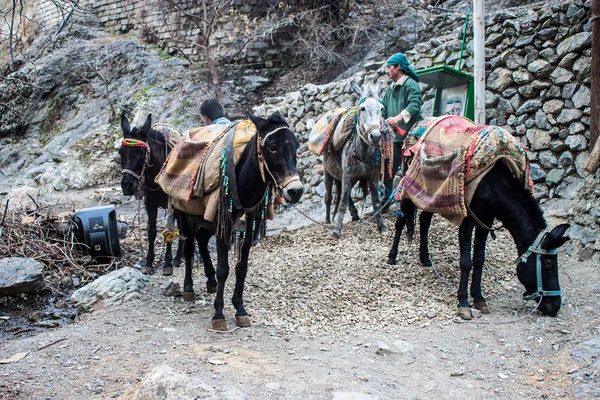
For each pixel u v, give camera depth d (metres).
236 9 15.21
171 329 4.82
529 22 7.70
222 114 6.54
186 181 4.99
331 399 3.62
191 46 16.16
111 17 18.75
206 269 5.73
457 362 4.29
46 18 20.75
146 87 15.41
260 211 4.80
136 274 6.02
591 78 6.53
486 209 5.01
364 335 4.71
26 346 4.55
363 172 7.44
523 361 4.26
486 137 4.86
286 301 5.47
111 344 4.52
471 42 8.72
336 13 14.57
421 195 5.38
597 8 6.32
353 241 7.38
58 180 13.69
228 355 4.29
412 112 7.01
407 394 3.81
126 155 6.40
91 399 3.65
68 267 7.16
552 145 7.43
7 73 19.19
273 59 15.03
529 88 7.69
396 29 12.70
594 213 6.02
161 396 3.32
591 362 4.05
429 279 5.89
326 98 10.19
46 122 16.88
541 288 4.85
